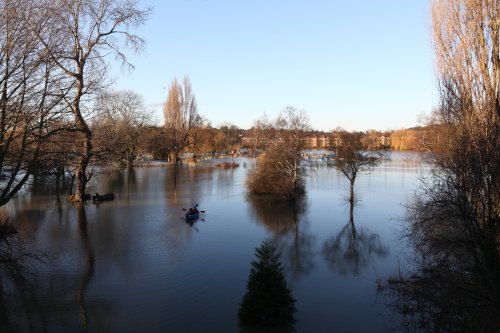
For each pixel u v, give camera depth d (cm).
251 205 3491
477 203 1225
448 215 1287
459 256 1412
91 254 2006
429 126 3822
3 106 1517
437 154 1939
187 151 10819
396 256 2016
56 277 1684
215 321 1288
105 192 4209
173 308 1386
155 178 5616
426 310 1366
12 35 1532
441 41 1644
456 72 1539
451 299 1284
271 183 4041
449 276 1379
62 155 1880
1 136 1537
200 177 5812
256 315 1270
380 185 4966
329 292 1550
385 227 2664
